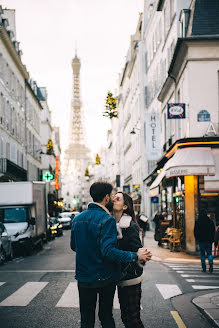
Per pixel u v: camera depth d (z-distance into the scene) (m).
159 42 31.20
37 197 22.11
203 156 17.81
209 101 18.98
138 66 43.62
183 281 11.04
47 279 11.30
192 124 18.89
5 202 20.62
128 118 56.81
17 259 17.50
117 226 4.65
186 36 20.39
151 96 36.47
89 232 4.19
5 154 36.69
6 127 37.38
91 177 162.38
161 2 29.22
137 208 43.56
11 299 8.62
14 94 41.84
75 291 9.45
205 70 19.09
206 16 20.09
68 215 56.00
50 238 30.25
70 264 14.84
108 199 4.42
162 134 27.94
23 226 19.28
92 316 4.30
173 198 22.09
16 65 43.03
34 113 57.56
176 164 17.75
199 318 7.08
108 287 4.27
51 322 6.77
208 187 17.53
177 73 21.86
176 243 19.58
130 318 4.71
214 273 12.60
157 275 12.19
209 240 12.74
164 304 8.20
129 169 57.22
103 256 4.06
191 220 18.59
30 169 52.72
